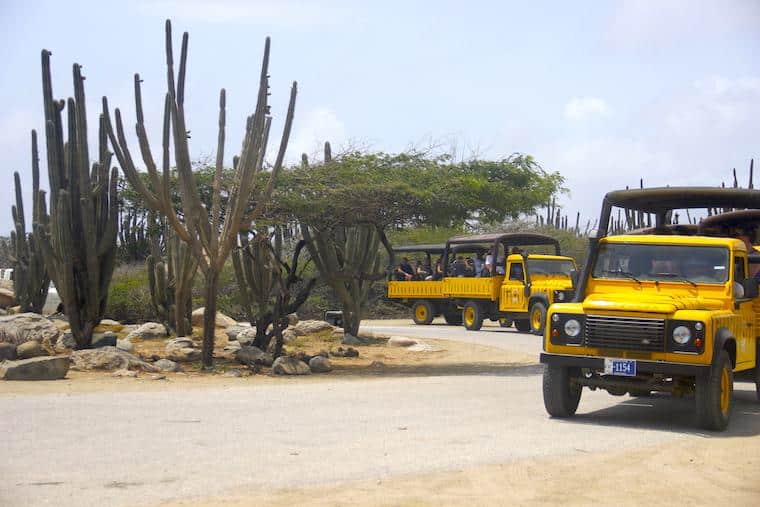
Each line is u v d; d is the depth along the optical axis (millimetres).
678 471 8680
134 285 32406
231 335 24641
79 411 11555
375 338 26547
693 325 11047
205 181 18750
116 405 12219
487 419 11703
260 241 19766
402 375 18078
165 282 24266
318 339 26688
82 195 18266
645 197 13609
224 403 12719
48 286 26750
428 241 46375
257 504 6973
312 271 37375
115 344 19672
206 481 7719
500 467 8547
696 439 10609
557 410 11938
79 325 18891
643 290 12625
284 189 18453
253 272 21578
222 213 19172
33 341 17281
